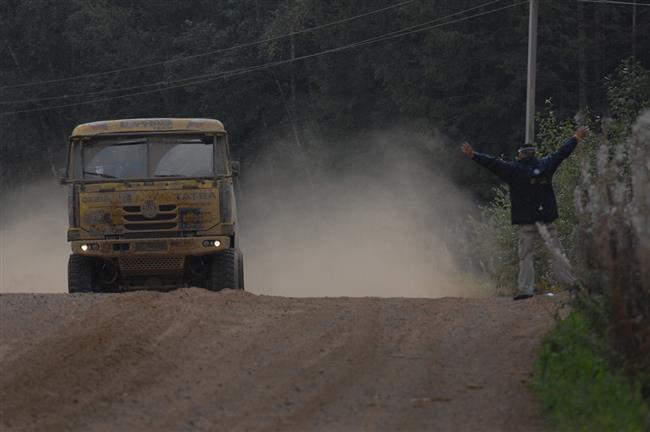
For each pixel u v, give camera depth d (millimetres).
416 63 186000
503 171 53594
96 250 67375
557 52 167875
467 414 32906
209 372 38062
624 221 37281
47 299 52812
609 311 36969
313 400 34531
